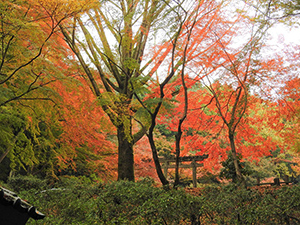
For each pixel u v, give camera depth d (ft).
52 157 46.88
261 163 76.48
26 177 39.45
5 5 21.25
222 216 18.56
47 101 29.43
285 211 17.34
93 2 22.21
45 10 22.99
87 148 47.01
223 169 36.96
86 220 19.71
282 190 21.74
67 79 27.58
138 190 21.80
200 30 31.12
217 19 30.50
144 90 31.37
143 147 54.80
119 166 38.04
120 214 19.61
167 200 17.87
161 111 34.24
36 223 18.30
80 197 24.97
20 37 23.49
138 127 54.29
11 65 26.81
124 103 34.06
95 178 49.98
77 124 34.32
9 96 26.81
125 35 34.83
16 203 8.71
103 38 39.50
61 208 23.20
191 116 39.04
